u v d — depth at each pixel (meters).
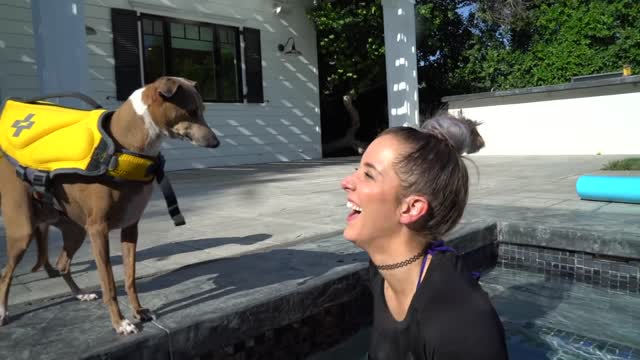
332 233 4.09
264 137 13.76
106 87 10.78
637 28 15.90
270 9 13.75
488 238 4.07
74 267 3.22
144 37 11.35
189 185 8.12
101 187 2.00
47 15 5.84
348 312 2.96
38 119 2.21
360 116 17.55
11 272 2.22
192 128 2.12
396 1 11.09
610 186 4.96
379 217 1.25
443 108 2.13
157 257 3.42
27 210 2.19
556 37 17.45
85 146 2.01
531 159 11.91
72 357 1.82
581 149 12.98
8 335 2.05
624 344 2.57
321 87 16.06
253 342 2.46
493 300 3.33
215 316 2.21
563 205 4.96
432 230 1.25
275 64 13.98
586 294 3.42
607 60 16.14
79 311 2.34
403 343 1.29
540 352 2.49
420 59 18.02
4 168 2.20
